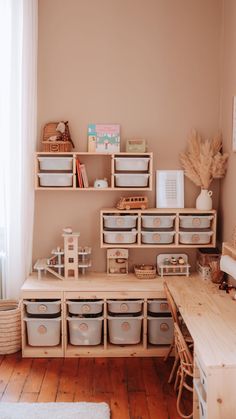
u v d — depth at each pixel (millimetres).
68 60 3814
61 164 3711
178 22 3812
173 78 3852
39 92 3826
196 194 3951
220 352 2232
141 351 3590
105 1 3783
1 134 3719
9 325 3600
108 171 3895
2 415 2725
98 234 3965
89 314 3639
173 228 3816
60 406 2836
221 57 3838
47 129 3830
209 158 3742
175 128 3889
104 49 3816
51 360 3516
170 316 3646
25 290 3504
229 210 3635
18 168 3783
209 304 2930
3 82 3701
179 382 3125
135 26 3807
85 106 3848
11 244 3848
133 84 3846
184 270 3854
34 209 3924
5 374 3271
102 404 2859
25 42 3641
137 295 3531
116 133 3852
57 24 3787
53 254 3814
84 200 3932
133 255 3982
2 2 3633
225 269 3213
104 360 3529
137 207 3762
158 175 3912
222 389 2133
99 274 3904
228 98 3660
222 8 3797
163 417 2760
